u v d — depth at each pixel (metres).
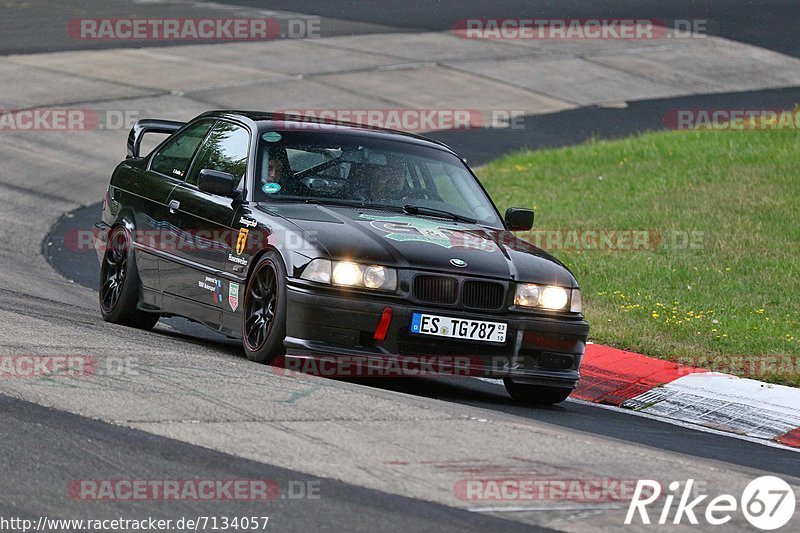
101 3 120.06
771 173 60.78
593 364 33.38
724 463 23.17
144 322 33.44
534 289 26.97
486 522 16.89
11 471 17.77
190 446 19.41
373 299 25.64
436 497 17.78
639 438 25.41
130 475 17.94
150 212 32.25
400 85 91.56
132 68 90.25
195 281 29.81
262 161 29.34
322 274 25.62
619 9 129.00
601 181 62.53
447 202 30.19
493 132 80.12
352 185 29.45
